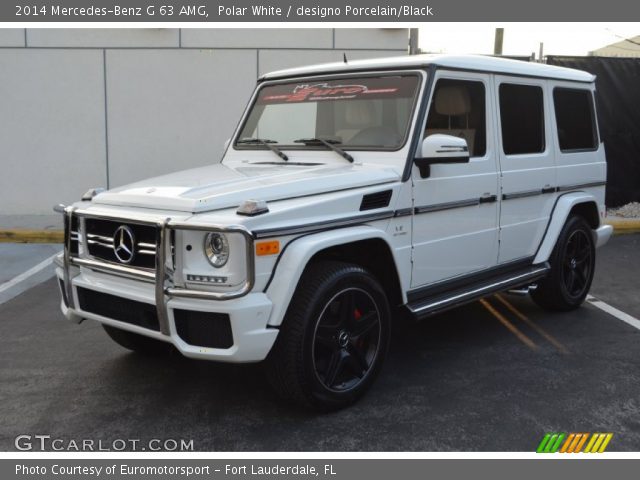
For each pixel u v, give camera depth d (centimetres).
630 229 1020
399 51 1064
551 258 562
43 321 584
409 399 404
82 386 431
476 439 354
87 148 1080
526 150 527
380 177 403
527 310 602
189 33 1052
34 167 1082
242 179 391
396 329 545
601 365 460
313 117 473
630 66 1095
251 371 452
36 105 1066
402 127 427
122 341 462
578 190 595
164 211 352
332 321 377
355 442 352
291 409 392
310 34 1056
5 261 835
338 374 383
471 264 477
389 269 410
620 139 1114
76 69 1059
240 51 1056
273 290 339
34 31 1046
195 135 1078
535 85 536
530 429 365
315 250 348
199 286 338
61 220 1048
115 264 368
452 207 448
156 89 1066
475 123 473
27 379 445
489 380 434
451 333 534
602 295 659
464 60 461
